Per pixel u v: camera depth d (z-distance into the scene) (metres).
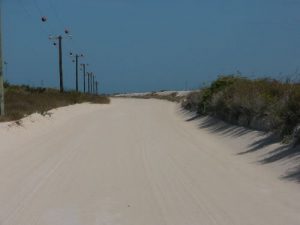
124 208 9.91
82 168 14.53
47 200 10.61
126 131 26.22
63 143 20.75
